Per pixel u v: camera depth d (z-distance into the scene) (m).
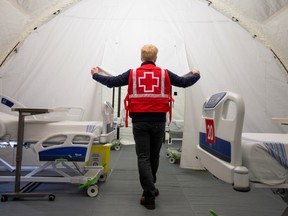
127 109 2.04
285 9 3.42
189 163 3.52
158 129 2.04
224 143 1.25
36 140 2.31
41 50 3.66
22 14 3.56
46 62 3.68
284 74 3.45
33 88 3.61
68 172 2.69
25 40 3.61
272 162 1.15
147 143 2.04
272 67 3.49
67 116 3.38
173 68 5.21
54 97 3.65
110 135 2.63
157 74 2.03
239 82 3.49
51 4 3.64
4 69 3.54
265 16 3.49
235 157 1.14
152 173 2.23
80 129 2.38
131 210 2.02
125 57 4.91
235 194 2.47
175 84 2.07
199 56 3.58
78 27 3.82
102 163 2.94
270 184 1.14
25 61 3.60
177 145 5.92
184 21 3.79
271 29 3.48
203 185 2.77
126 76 2.04
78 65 3.76
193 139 3.51
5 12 3.51
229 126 1.20
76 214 1.92
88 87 3.74
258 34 3.52
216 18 3.68
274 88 3.46
